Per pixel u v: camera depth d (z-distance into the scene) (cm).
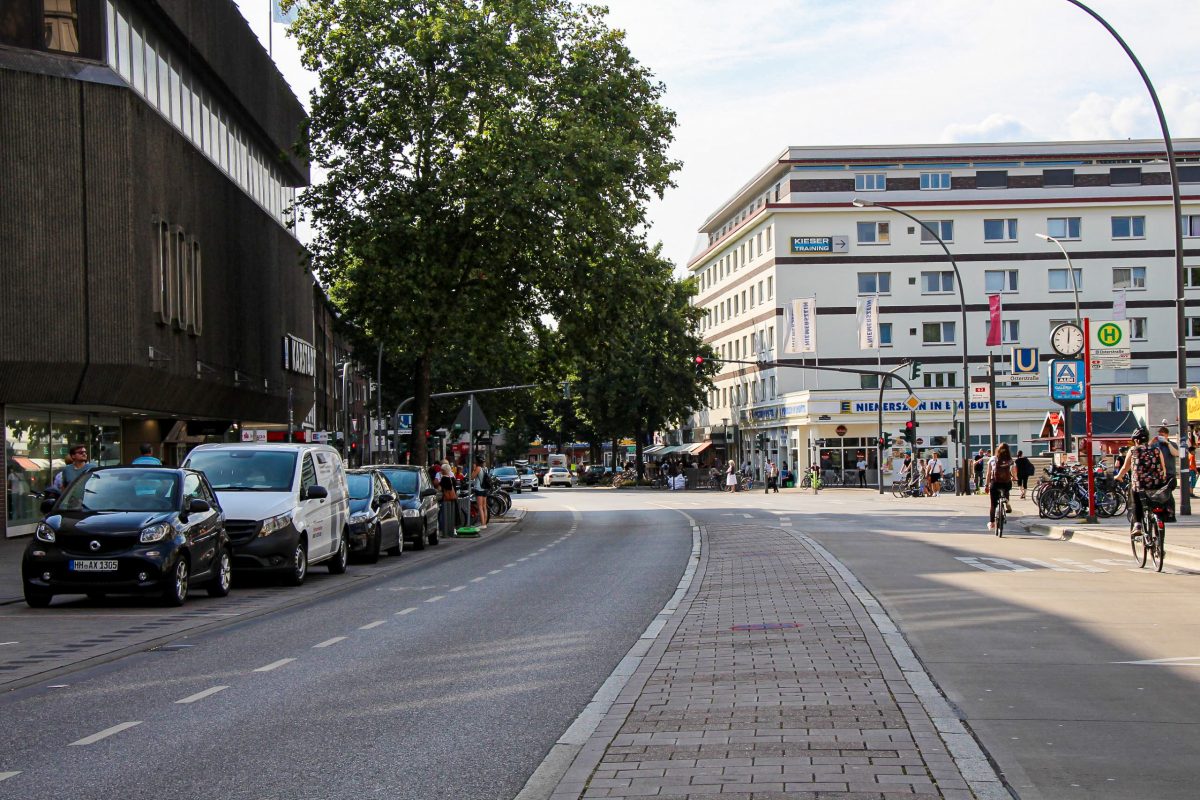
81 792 665
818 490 7194
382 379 7369
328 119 4241
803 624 1258
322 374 8175
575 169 4069
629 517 4425
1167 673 976
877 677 927
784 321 8450
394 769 708
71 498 1745
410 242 4066
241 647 1274
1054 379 3003
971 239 8562
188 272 3644
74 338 3003
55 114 2988
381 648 1234
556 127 4200
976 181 8744
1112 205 8575
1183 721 796
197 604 1748
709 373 9100
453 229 4150
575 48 4375
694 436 11094
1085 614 1350
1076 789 625
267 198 5012
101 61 3077
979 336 8506
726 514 4303
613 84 4322
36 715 900
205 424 4428
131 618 1565
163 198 3397
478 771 699
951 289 8538
